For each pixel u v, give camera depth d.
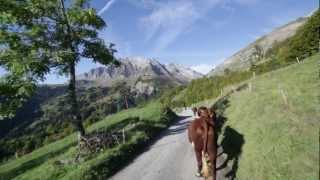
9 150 91.31
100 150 22.77
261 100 21.56
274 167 11.68
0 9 22.28
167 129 33.75
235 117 22.08
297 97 17.77
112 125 39.75
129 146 23.53
